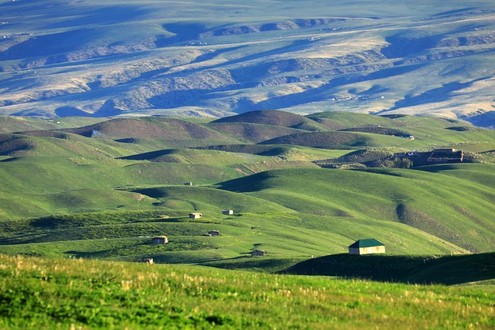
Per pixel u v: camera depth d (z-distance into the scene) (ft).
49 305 479.00
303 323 483.92
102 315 467.93
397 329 483.51
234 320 476.13
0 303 483.51
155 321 464.24
